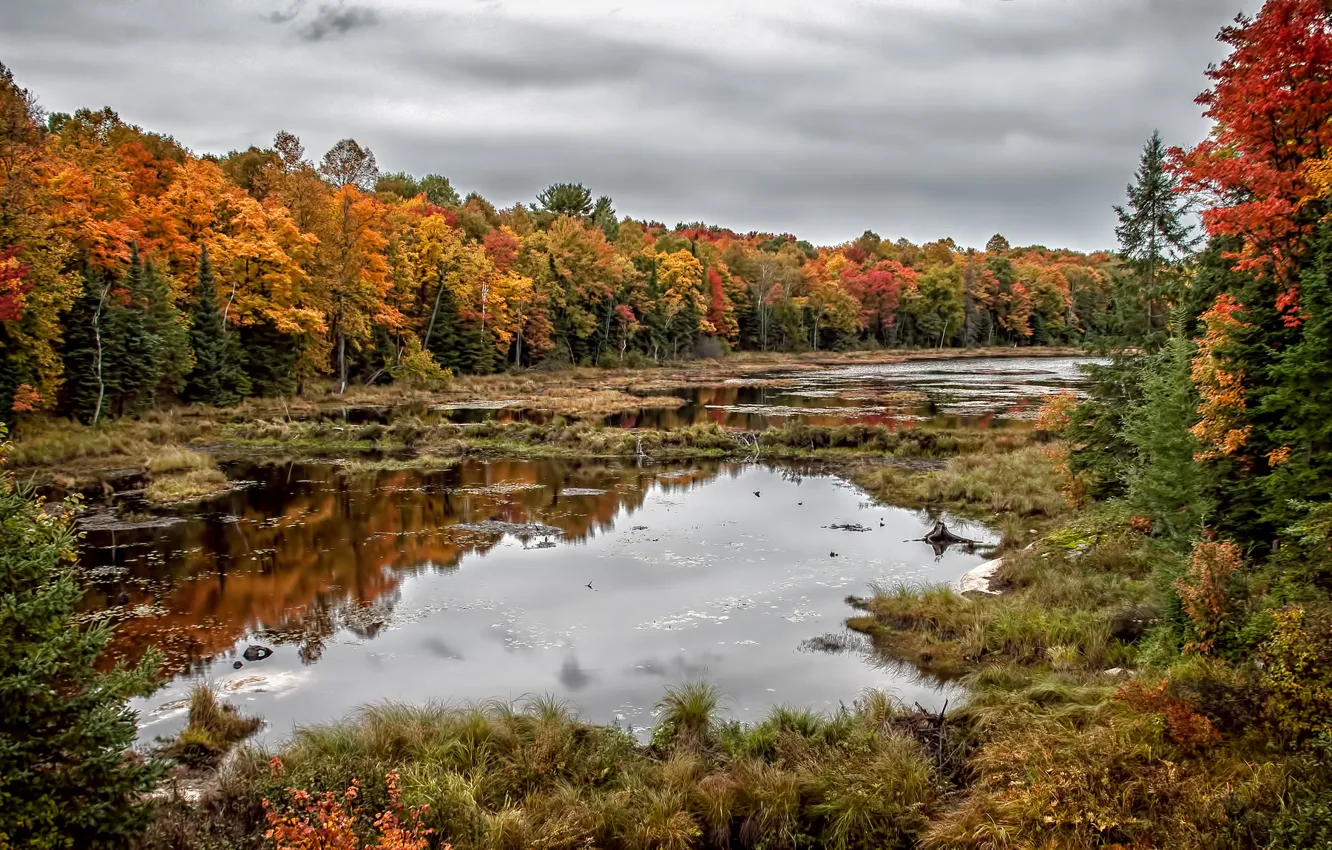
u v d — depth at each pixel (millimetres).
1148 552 15844
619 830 8375
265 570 18094
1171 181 16172
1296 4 12500
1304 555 10953
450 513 23641
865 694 11773
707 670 12781
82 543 20188
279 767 8391
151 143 60875
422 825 7930
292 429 37656
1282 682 8203
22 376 31812
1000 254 157125
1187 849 6926
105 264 39281
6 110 30453
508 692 12023
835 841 8242
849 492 27047
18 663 6562
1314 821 6465
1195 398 14391
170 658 13312
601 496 26172
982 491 24891
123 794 6965
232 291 47219
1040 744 8875
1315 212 12742
